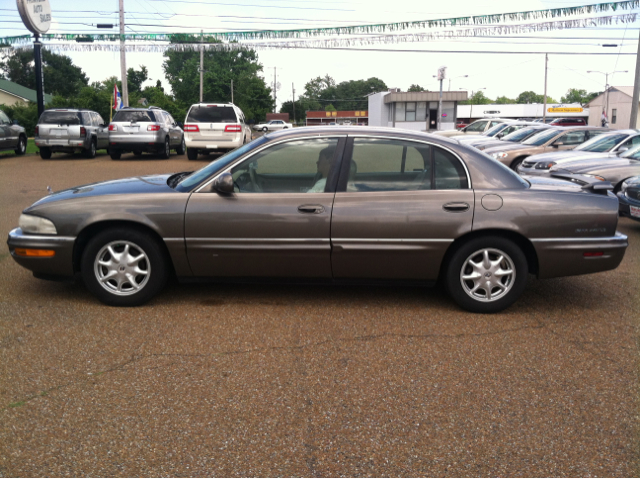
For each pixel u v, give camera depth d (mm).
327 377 3553
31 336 4113
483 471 2635
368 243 4555
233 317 4578
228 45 19781
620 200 8406
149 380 3477
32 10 20875
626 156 10406
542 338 4227
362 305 4922
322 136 4738
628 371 3678
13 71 87688
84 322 4406
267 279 4754
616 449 2816
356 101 158125
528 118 75875
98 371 3582
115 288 4742
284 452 2762
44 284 5391
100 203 4625
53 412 3084
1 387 3350
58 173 15805
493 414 3137
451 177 4621
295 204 4559
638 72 23391
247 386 3422
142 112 20297
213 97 84750
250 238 4586
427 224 4516
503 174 4672
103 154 23719
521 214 4520
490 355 3912
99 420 3014
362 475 2594
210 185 4664
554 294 5344
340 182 4625
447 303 5000
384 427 2994
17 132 21859
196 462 2672
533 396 3340
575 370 3686
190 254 4641
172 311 4691
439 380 3529
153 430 2934
